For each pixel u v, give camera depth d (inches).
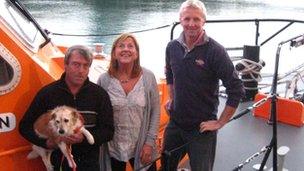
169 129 117.6
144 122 106.0
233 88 102.8
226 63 101.0
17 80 86.0
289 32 542.6
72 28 599.8
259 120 201.5
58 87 88.8
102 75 105.0
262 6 1103.6
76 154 93.1
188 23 100.4
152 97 106.2
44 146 86.7
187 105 109.2
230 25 605.0
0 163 88.8
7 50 83.8
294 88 224.4
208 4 1053.8
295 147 173.3
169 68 116.5
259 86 244.8
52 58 107.7
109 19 708.0
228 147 171.6
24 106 88.6
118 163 109.7
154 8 890.7
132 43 100.4
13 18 101.5
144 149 106.4
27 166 93.0
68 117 81.4
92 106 91.7
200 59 103.1
